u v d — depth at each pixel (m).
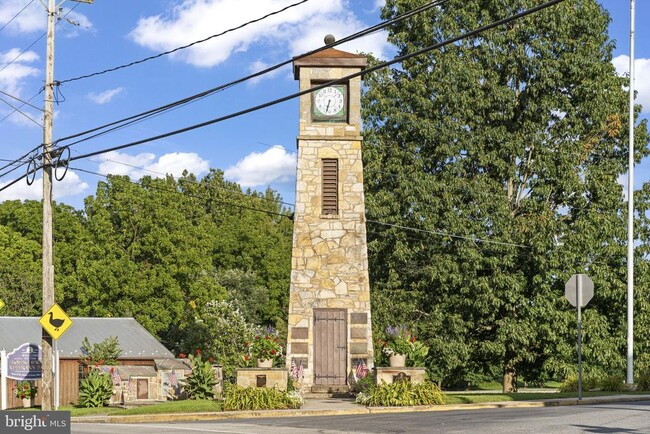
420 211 38.12
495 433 16.17
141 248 54.28
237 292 64.00
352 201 29.84
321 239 29.70
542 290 36.72
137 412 25.91
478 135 38.34
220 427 19.78
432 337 38.31
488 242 37.28
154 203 55.31
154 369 33.19
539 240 36.47
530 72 38.31
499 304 36.56
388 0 41.12
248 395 25.75
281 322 63.41
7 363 34.94
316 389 28.78
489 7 39.03
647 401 23.81
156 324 53.16
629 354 29.80
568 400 23.91
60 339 37.09
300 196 29.88
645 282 37.16
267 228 75.69
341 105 30.14
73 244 54.81
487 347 37.53
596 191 37.94
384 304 38.75
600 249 37.09
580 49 38.16
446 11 39.41
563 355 36.81
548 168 37.72
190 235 56.72
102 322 39.47
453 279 37.41
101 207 54.94
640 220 38.44
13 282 51.97
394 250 38.84
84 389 30.52
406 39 40.12
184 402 27.69
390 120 39.59
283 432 18.12
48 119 28.23
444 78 38.19
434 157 39.34
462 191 38.34
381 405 25.25
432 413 22.16
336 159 30.00
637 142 38.78
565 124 38.22
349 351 29.16
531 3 38.12
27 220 57.66
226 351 38.12
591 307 38.19
